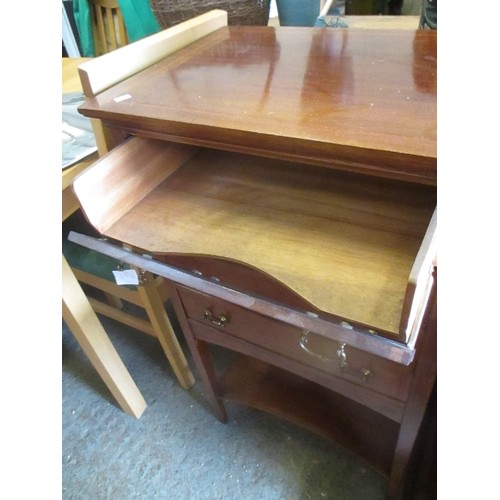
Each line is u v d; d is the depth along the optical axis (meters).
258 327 0.71
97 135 0.71
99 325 0.98
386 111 0.52
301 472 0.99
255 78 0.65
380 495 0.93
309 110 0.54
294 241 0.59
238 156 0.77
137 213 0.67
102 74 0.65
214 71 0.69
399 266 0.53
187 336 0.88
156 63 0.74
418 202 0.62
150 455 1.06
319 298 0.51
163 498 0.98
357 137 0.48
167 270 0.61
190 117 0.56
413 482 0.91
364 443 0.88
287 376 1.01
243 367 1.04
